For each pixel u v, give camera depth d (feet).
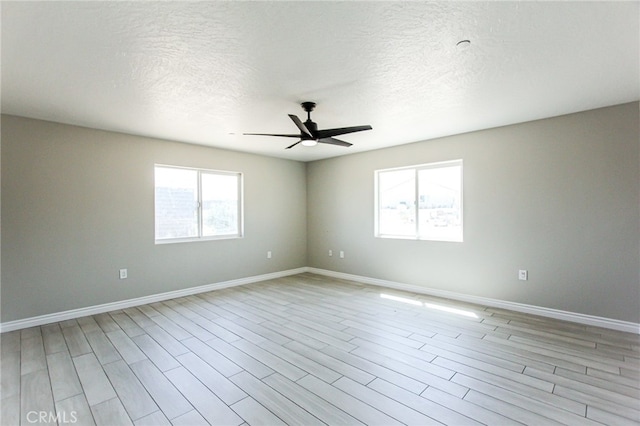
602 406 6.59
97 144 13.03
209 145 16.34
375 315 12.44
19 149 11.32
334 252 19.98
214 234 17.13
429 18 5.84
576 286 11.53
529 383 7.49
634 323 10.47
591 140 11.15
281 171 20.18
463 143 14.26
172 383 7.60
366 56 7.26
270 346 9.66
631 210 10.50
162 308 13.56
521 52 7.13
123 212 13.69
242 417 6.37
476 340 9.99
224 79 8.39
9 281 11.10
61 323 11.75
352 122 12.49
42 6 5.33
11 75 8.04
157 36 6.35
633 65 7.77
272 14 5.66
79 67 7.64
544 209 12.17
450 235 15.17
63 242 12.19
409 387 7.38
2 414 6.46
